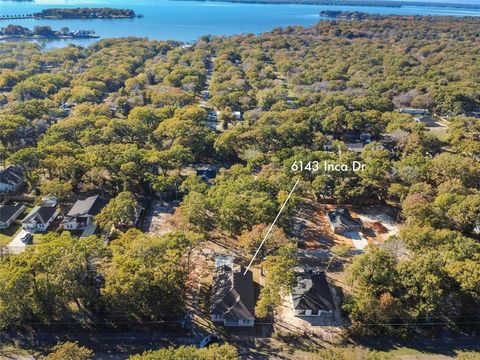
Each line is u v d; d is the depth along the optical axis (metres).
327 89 164.00
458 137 108.19
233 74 181.62
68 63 197.25
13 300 48.56
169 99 137.75
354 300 56.12
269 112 124.69
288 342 52.25
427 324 55.06
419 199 73.31
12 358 48.84
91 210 74.75
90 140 99.00
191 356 41.59
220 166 102.56
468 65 197.50
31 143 105.94
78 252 52.28
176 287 52.31
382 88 163.38
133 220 74.06
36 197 83.06
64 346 43.19
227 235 73.00
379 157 96.19
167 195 86.75
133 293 49.53
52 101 136.38
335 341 52.62
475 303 54.75
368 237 74.06
